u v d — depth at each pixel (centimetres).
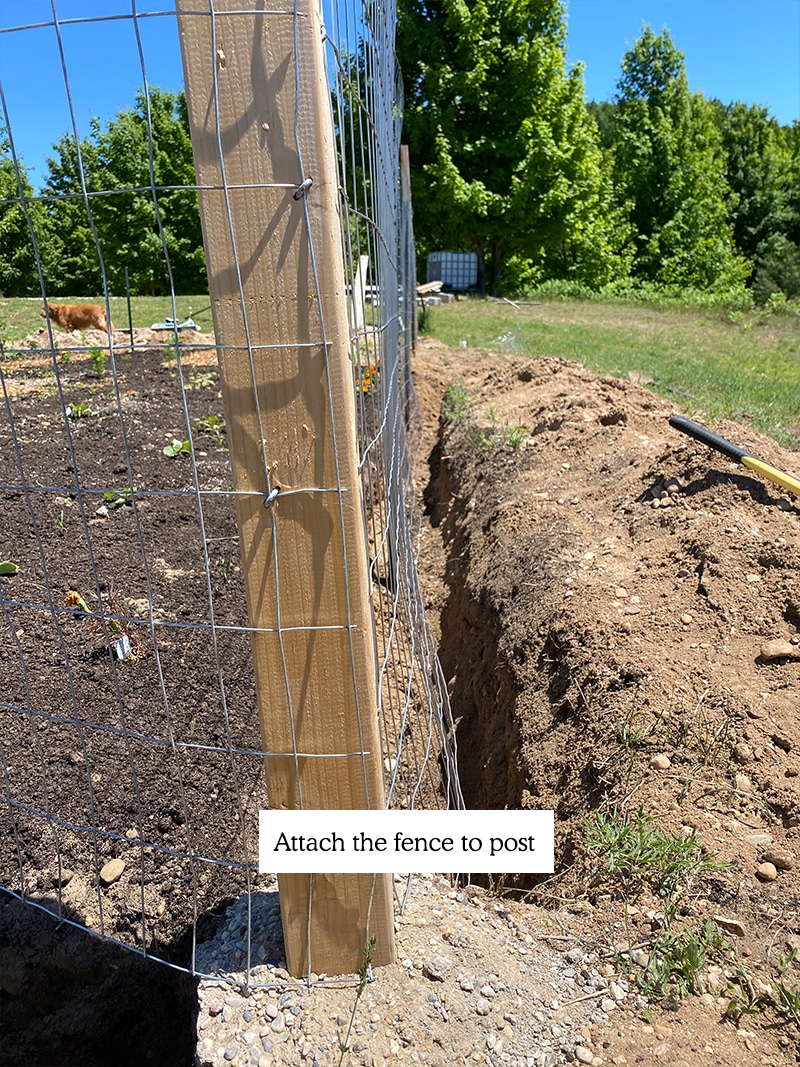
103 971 237
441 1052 175
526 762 310
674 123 3133
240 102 134
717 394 699
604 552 382
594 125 2425
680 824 238
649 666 296
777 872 221
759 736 261
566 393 608
